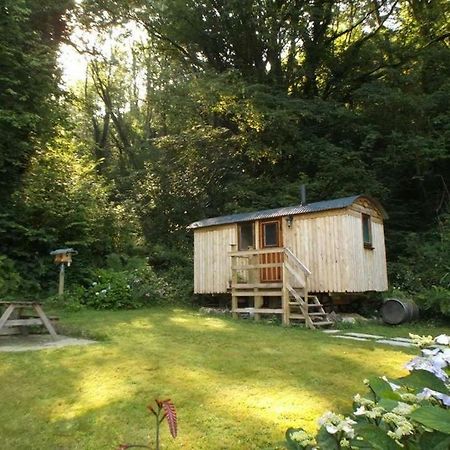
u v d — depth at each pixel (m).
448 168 18.12
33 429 3.65
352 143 19.47
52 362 5.50
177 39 22.67
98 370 5.15
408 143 16.81
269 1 20.12
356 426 1.52
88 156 18.77
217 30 21.47
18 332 7.75
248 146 19.41
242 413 3.84
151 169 19.42
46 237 12.24
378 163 18.42
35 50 13.66
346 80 21.73
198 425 3.61
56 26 16.69
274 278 11.64
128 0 19.91
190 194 18.41
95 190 14.76
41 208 12.44
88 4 17.33
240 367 5.36
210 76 19.67
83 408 4.04
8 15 12.52
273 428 3.54
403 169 18.52
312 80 21.98
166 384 4.64
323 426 1.62
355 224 11.02
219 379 4.84
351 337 8.16
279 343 6.98
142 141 28.88
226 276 12.43
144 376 4.92
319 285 10.78
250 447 3.26
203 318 10.23
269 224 11.87
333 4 21.22
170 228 18.33
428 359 1.80
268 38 20.64
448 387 1.65
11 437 3.52
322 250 10.84
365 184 17.44
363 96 19.03
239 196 18.33
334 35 22.00
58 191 13.44
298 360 5.77
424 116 17.88
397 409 1.52
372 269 11.54
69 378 4.87
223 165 19.16
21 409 4.04
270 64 21.88
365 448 1.49
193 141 18.92
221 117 20.80
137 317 9.77
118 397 4.26
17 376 4.94
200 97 19.17
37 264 12.23
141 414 3.87
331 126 19.81
